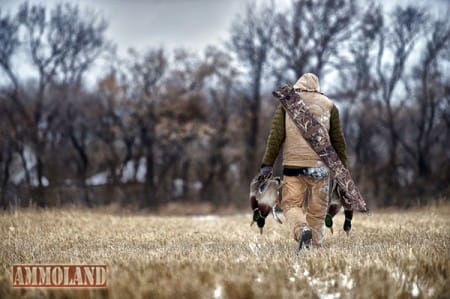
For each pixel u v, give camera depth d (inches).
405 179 6673.2
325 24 7500.0
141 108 7495.1
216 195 6968.5
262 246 1096.8
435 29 7278.5
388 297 624.4
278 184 994.1
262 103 7746.1
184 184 7327.8
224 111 7687.0
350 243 1154.7
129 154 7440.9
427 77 7180.1
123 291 647.8
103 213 2600.9
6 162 6998.0
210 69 7578.7
